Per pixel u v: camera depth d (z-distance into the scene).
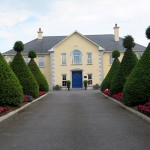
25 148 9.45
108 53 55.00
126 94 19.48
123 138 10.66
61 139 10.60
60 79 53.19
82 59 53.31
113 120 14.80
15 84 19.88
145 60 19.02
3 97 19.31
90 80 53.31
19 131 12.24
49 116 16.53
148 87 18.62
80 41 53.38
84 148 9.32
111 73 35.28
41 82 35.75
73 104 23.19
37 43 57.41
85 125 13.43
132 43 25.78
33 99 26.70
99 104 22.89
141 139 10.47
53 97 31.14
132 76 19.48
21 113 17.94
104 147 9.41
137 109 17.52
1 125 13.77
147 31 19.69
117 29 57.59
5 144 10.04
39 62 55.09
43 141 10.35
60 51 53.38
